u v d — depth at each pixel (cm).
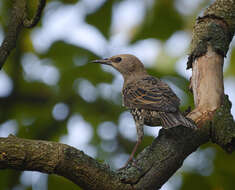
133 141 1212
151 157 750
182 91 1220
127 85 1080
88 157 687
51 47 1272
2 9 1240
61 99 1282
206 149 1113
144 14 1259
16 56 1314
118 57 1229
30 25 714
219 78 874
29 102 1299
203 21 953
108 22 1257
